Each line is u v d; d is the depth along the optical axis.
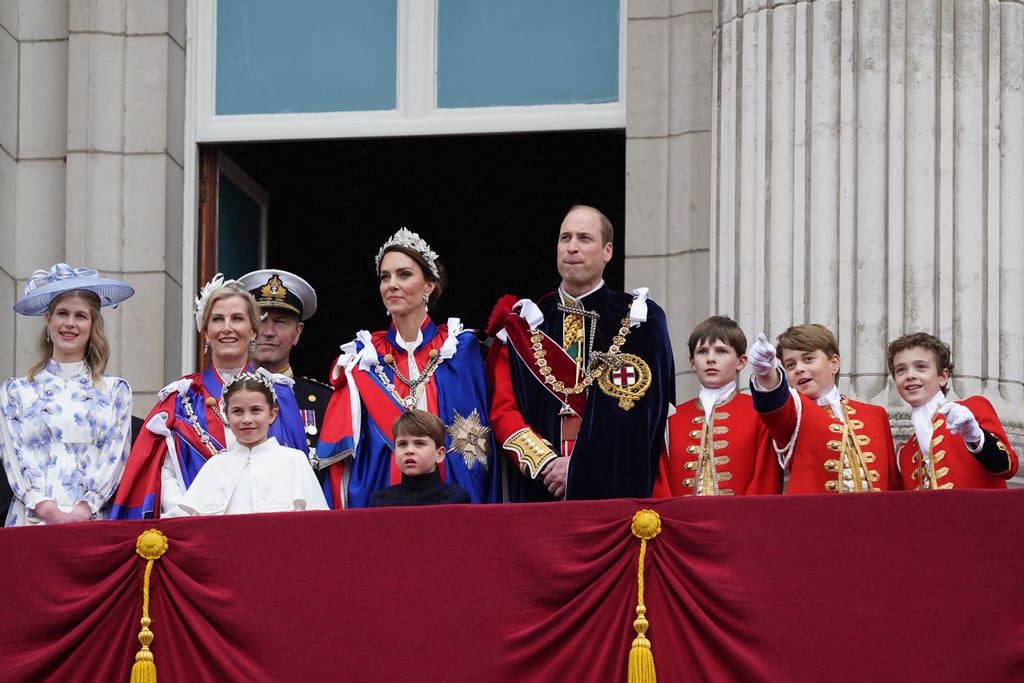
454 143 49.69
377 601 30.81
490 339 35.41
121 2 42.47
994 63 37.62
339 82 43.03
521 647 30.45
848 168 37.25
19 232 42.16
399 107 42.75
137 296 41.56
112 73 42.25
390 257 35.16
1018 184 37.47
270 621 30.88
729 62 38.75
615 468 33.22
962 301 36.78
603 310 34.56
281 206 48.03
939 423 33.03
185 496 33.22
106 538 31.44
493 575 30.72
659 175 40.44
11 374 41.56
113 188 41.91
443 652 30.58
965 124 37.25
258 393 33.53
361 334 35.47
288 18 43.31
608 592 30.52
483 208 53.25
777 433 32.75
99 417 34.31
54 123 42.44
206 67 43.19
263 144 44.06
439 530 30.92
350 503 33.91
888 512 30.16
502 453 34.50
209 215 43.09
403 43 42.91
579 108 42.06
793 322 37.12
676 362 39.69
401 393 34.59
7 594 31.27
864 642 29.84
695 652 30.12
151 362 41.38
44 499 33.44
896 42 37.41
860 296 36.81
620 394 33.66
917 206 36.94
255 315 35.31
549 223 53.19
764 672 29.83
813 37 37.81
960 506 30.05
